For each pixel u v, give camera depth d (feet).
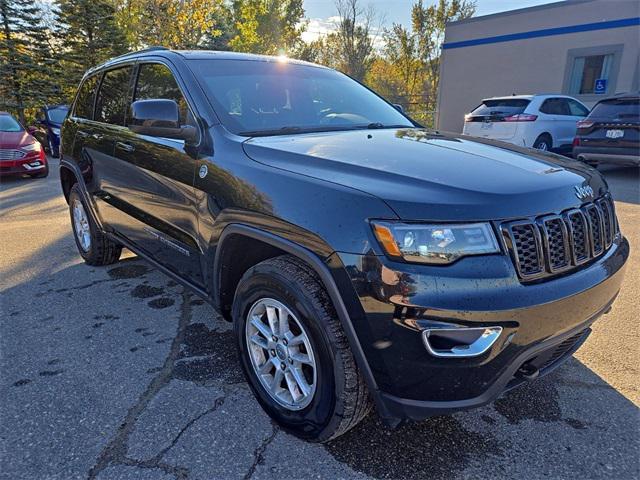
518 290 5.69
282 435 7.20
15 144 31.60
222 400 8.05
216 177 7.95
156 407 7.86
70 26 83.15
